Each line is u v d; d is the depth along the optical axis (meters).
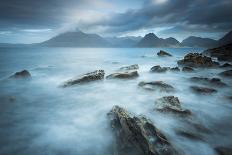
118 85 18.00
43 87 18.09
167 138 7.37
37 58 59.56
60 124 10.09
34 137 8.72
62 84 18.22
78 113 11.66
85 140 8.48
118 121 8.74
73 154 7.53
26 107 12.68
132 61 45.62
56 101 14.04
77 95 15.45
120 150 7.22
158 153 6.38
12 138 8.59
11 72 28.22
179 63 33.06
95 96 15.12
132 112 11.47
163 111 10.16
